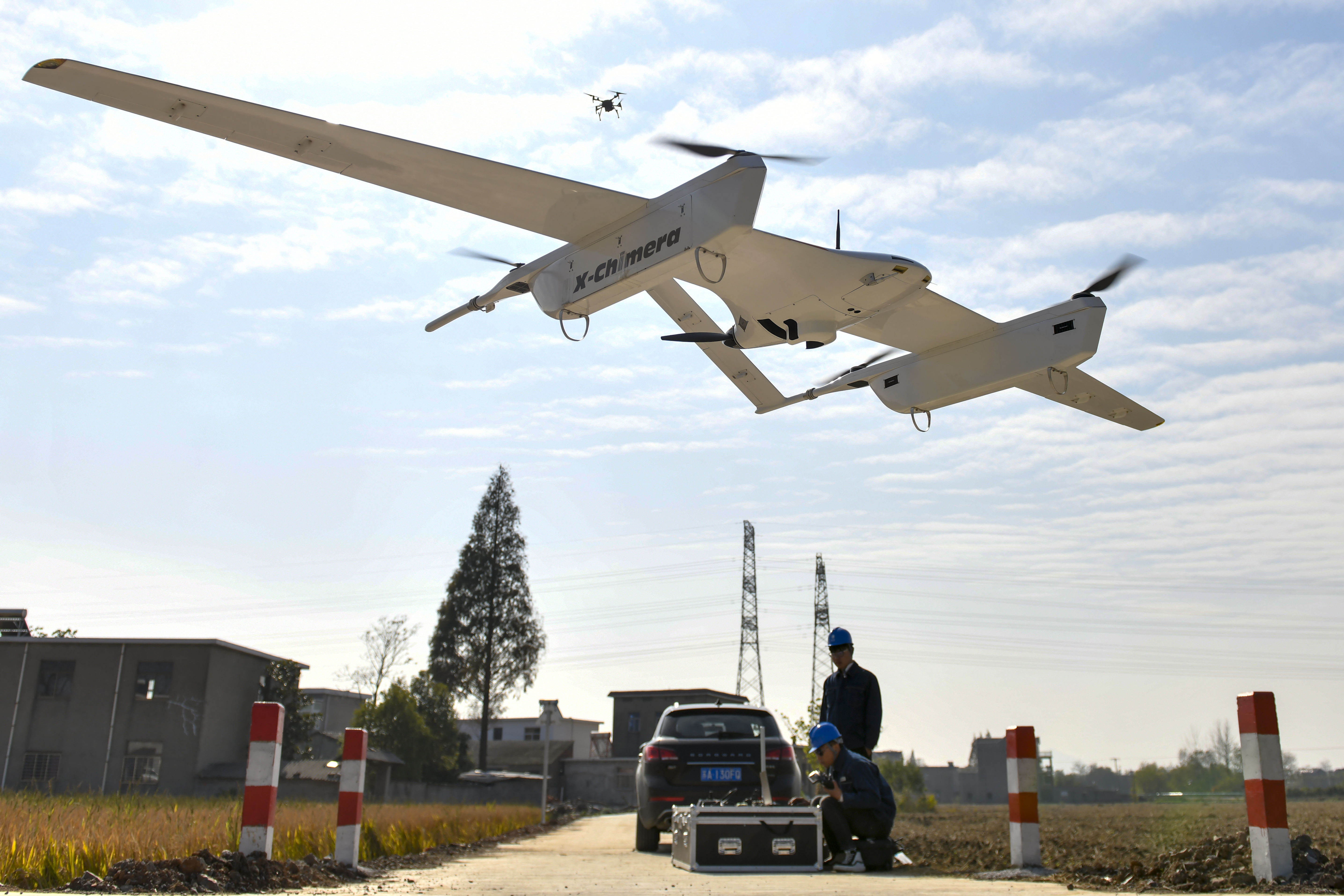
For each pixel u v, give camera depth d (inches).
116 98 251.9
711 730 373.7
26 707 1430.9
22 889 187.8
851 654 274.1
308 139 275.6
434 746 2134.6
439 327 386.9
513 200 310.5
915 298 341.7
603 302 335.6
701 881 216.8
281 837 273.7
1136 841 419.2
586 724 3361.2
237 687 1552.7
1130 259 354.0
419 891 200.2
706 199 293.0
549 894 186.1
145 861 209.2
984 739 4030.5
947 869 274.7
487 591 2454.5
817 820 243.4
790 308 342.3
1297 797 2581.2
